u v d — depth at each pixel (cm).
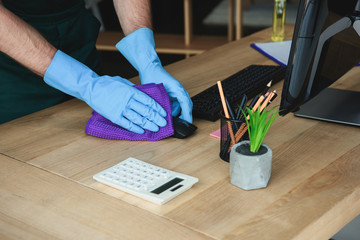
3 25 110
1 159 104
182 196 86
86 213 82
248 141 90
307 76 98
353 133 109
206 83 144
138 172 93
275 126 114
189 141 108
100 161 101
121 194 88
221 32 499
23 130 119
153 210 82
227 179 91
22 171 98
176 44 368
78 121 123
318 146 104
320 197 84
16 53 113
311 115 117
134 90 109
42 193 90
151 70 125
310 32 92
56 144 110
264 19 543
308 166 95
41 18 158
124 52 132
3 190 91
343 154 100
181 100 116
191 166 97
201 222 78
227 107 97
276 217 79
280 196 85
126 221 79
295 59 93
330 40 100
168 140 109
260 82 136
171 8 612
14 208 85
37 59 114
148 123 109
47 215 83
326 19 95
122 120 110
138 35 131
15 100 150
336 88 134
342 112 118
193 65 162
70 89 115
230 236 74
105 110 111
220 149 100
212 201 84
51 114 128
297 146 104
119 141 110
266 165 86
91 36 174
